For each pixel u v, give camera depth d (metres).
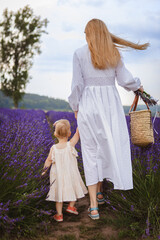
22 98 29.14
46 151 2.97
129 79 2.49
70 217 2.40
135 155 2.86
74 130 5.09
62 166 2.37
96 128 2.36
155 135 3.46
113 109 2.40
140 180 2.42
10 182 2.16
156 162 2.63
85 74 2.46
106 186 2.77
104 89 2.43
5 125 4.14
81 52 2.44
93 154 2.38
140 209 2.25
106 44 2.39
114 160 2.28
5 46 29.03
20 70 28.88
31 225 2.08
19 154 2.51
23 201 2.05
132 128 2.70
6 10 28.97
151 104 2.71
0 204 1.90
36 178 2.36
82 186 2.46
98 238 2.00
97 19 2.48
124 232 2.03
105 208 2.54
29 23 29.36
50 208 2.43
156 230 2.01
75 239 2.00
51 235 2.04
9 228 1.94
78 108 2.53
